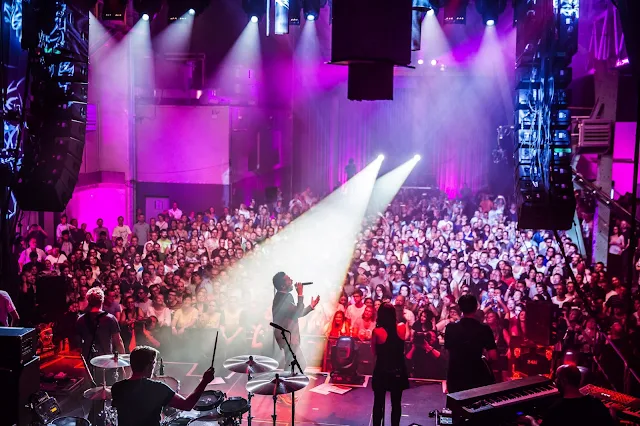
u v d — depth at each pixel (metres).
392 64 6.91
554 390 6.64
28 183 8.74
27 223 15.57
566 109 8.83
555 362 10.38
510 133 22.77
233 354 11.68
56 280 10.37
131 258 14.80
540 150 8.93
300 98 26.61
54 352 11.88
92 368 8.92
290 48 25.50
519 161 9.04
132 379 5.71
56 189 8.73
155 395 5.66
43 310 10.33
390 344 7.95
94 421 7.96
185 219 17.47
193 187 20.16
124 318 11.64
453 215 19.94
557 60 8.75
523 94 9.08
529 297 12.29
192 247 15.11
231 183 20.14
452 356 7.52
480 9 11.72
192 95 20.08
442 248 15.12
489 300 11.73
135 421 5.60
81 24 8.89
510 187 25.48
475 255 14.67
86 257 14.45
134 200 20.16
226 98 20.06
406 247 15.80
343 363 10.67
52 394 9.92
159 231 17.02
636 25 9.21
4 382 7.59
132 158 19.92
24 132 10.24
